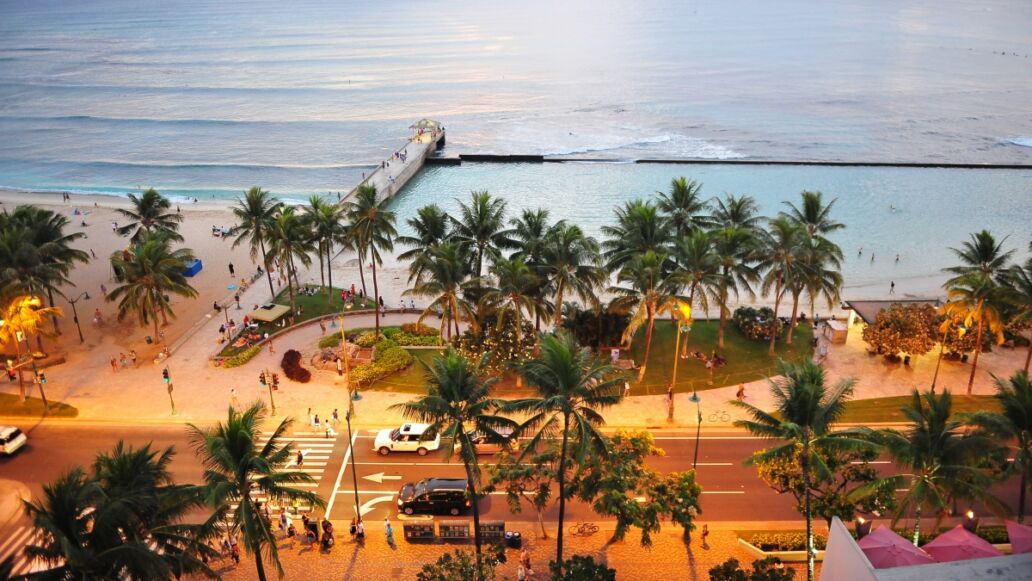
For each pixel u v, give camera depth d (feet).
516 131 593.01
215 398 202.80
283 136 597.52
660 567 138.82
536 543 147.02
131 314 260.42
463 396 124.57
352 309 265.34
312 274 310.45
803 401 121.29
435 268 202.59
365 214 243.40
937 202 408.67
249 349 228.84
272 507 157.89
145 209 274.77
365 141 579.07
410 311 263.70
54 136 599.16
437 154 525.34
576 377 123.13
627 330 197.16
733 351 232.12
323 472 171.22
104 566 97.30
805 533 147.74
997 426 126.72
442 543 145.89
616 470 140.87
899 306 229.45
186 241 348.59
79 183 474.08
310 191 454.81
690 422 191.83
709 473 170.30
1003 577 92.63
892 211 394.32
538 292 210.18
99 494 99.35
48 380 212.23
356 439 184.44
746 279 244.42
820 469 117.50
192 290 237.25
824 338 241.55
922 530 146.30
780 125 594.65
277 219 254.68
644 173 472.44
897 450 127.13
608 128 596.29
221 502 106.63
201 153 549.54
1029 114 615.57
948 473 124.98
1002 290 188.65
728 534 148.97
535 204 408.87
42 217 241.96
